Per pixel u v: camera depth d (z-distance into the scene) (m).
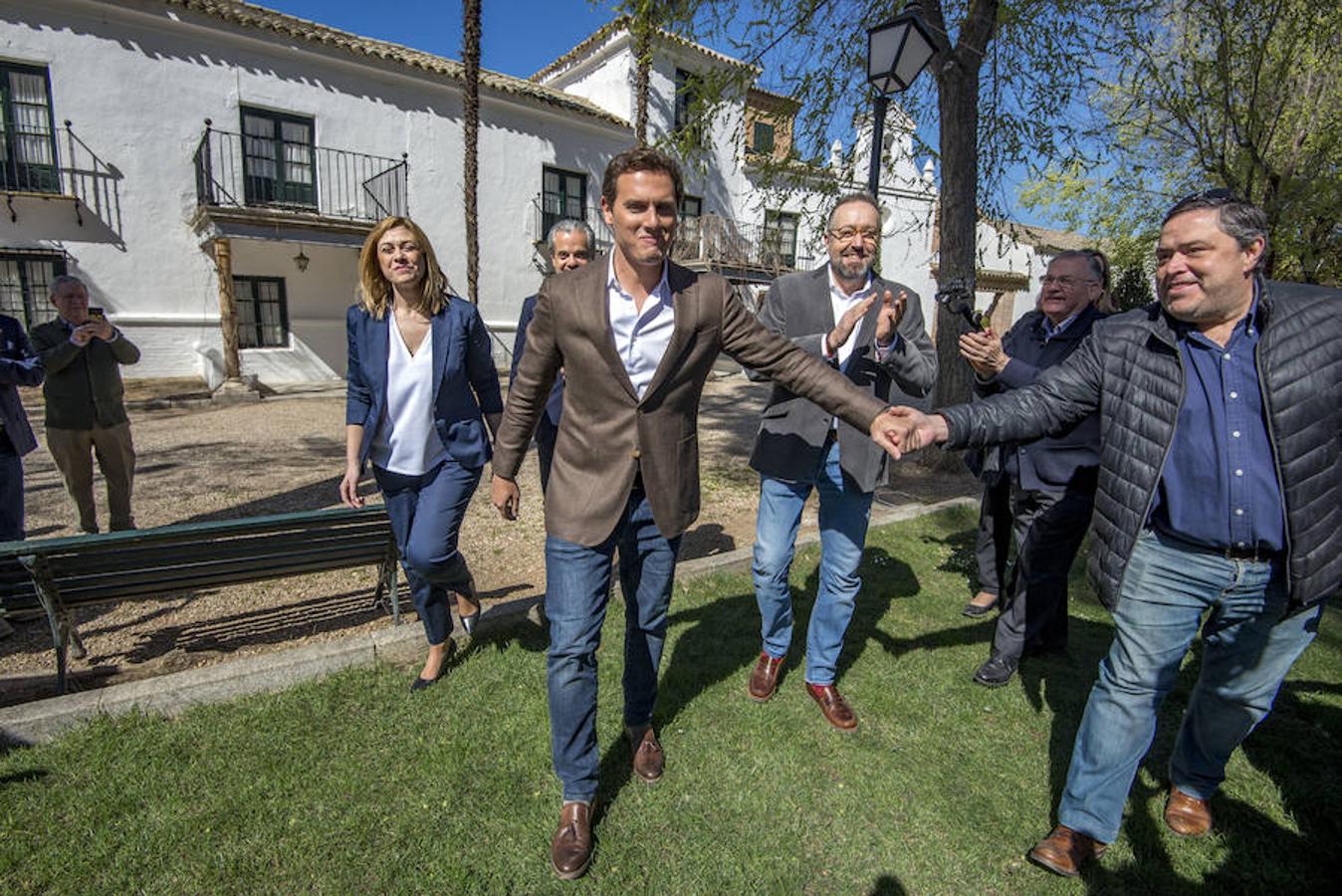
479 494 6.33
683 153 7.40
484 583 4.23
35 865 2.01
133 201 12.78
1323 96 8.11
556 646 2.10
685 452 2.15
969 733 2.80
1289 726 2.93
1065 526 3.03
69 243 12.31
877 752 2.66
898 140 8.27
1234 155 8.25
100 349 4.45
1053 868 2.12
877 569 4.47
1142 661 2.06
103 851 2.06
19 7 11.40
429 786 2.36
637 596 2.31
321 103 14.32
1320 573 1.87
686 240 18.36
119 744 2.49
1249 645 2.09
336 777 2.39
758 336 2.11
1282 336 1.81
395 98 15.20
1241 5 6.69
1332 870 2.20
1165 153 10.29
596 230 18.81
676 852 2.16
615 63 19.14
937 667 3.29
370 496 6.21
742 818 2.31
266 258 14.73
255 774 2.39
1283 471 1.83
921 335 2.62
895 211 21.88
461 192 16.33
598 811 2.31
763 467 2.70
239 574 3.13
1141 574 2.05
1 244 11.77
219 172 13.37
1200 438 1.92
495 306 17.25
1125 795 2.12
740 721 2.80
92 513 4.62
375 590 3.88
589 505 2.06
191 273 13.61
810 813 2.34
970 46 6.39
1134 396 2.01
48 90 11.85
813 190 8.05
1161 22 7.37
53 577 2.75
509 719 2.71
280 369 14.95
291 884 1.99
